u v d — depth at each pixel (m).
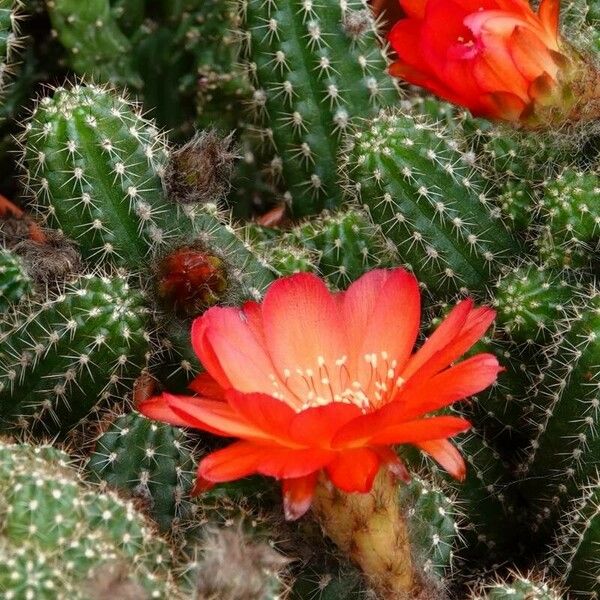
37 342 0.34
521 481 0.36
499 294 0.36
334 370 0.33
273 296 0.33
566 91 0.35
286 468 0.31
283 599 0.33
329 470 0.31
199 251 0.35
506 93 0.35
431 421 0.31
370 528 0.32
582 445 0.35
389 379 0.33
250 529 0.33
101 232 0.36
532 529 0.36
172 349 0.36
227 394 0.31
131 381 0.35
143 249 0.36
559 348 0.35
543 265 0.36
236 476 0.31
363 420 0.30
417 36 0.36
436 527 0.34
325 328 0.33
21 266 0.35
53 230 0.36
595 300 0.35
